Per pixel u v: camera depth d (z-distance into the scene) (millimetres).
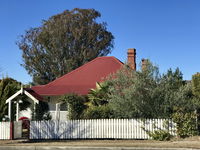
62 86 27984
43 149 14602
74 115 19250
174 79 17797
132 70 17781
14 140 17453
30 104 23562
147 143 15023
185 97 17234
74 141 16500
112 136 16891
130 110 16938
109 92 20016
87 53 51031
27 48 53188
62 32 51000
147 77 16891
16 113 21703
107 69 29297
